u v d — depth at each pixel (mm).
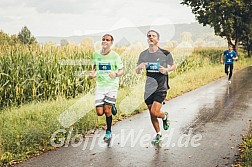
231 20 33281
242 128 7812
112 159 5770
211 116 9211
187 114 9500
